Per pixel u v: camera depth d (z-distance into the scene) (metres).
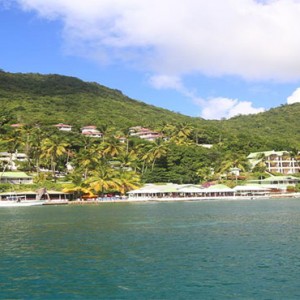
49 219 85.25
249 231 63.56
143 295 31.28
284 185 175.38
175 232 63.50
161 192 149.50
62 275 37.09
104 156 170.75
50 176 163.25
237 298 30.28
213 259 42.91
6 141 174.62
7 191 142.62
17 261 43.06
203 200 150.50
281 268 38.56
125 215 91.94
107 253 46.91
